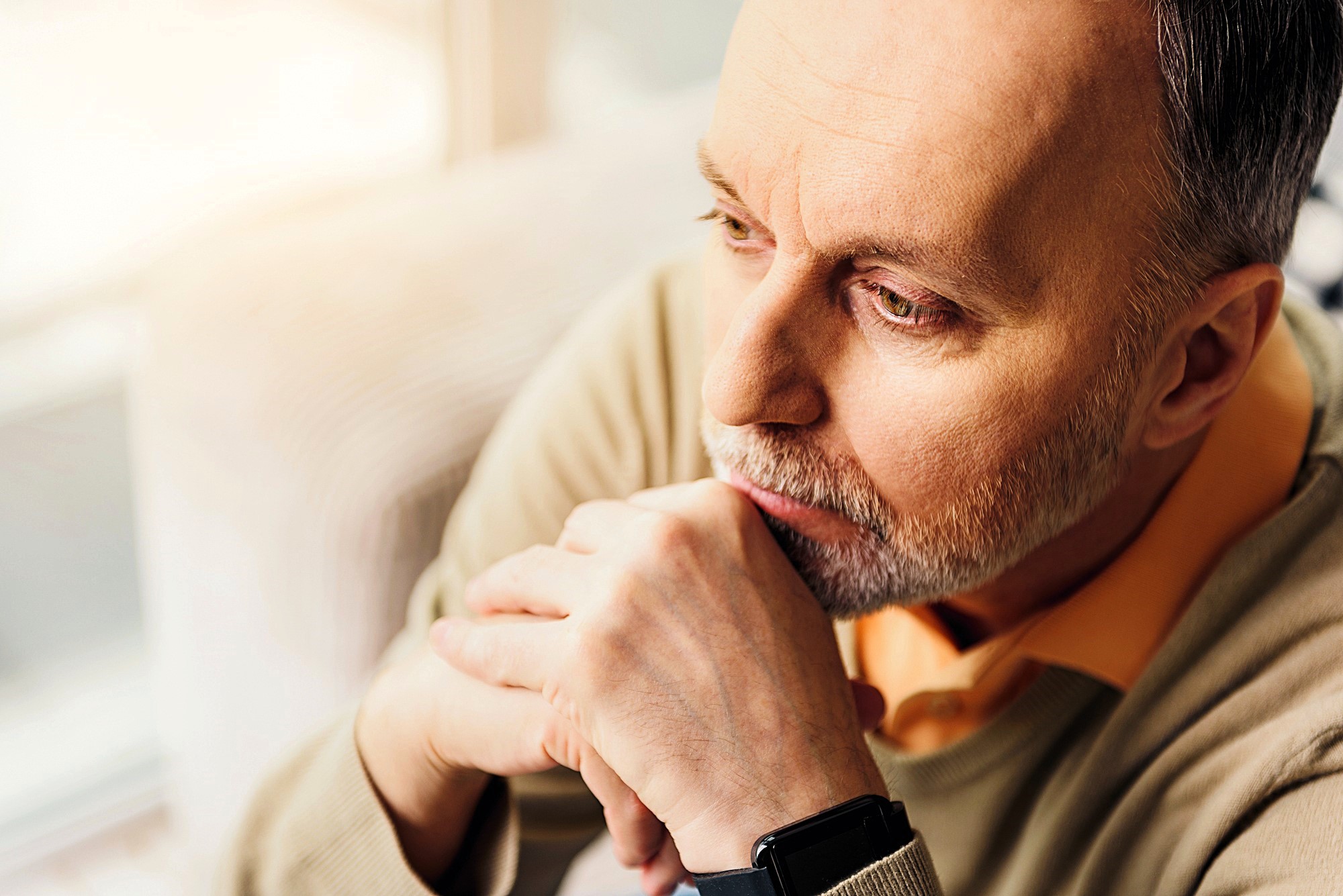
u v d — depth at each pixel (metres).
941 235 0.45
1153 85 0.46
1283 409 0.63
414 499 0.93
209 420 1.02
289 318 1.04
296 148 1.55
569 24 1.62
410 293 1.09
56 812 1.45
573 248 1.18
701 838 0.54
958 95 0.44
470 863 0.71
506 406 0.99
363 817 0.68
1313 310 0.72
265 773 0.76
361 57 1.54
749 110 0.47
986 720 0.68
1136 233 0.49
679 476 0.80
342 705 1.00
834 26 0.45
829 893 0.51
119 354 1.52
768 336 0.50
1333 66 0.52
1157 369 0.54
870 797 0.53
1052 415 0.51
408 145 1.63
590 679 0.56
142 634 1.54
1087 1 0.44
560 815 0.76
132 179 1.46
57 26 1.35
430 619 0.82
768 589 0.58
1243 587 0.60
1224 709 0.58
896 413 0.51
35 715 1.46
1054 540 0.60
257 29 1.47
